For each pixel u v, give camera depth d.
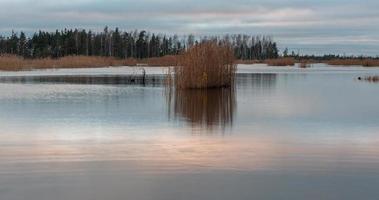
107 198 9.88
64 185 10.68
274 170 11.92
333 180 11.15
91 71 68.81
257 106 24.95
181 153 13.62
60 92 32.84
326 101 27.62
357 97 30.12
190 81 34.25
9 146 14.57
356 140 15.67
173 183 10.83
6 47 128.75
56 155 13.39
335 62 106.38
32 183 10.80
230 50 36.34
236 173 11.62
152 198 9.89
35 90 34.50
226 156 13.27
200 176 11.37
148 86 38.91
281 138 15.91
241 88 37.06
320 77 54.78
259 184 10.80
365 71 75.75
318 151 14.02
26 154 13.50
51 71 67.81
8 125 18.34
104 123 18.89
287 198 9.92
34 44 130.25
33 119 19.91
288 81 46.69
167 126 18.22
